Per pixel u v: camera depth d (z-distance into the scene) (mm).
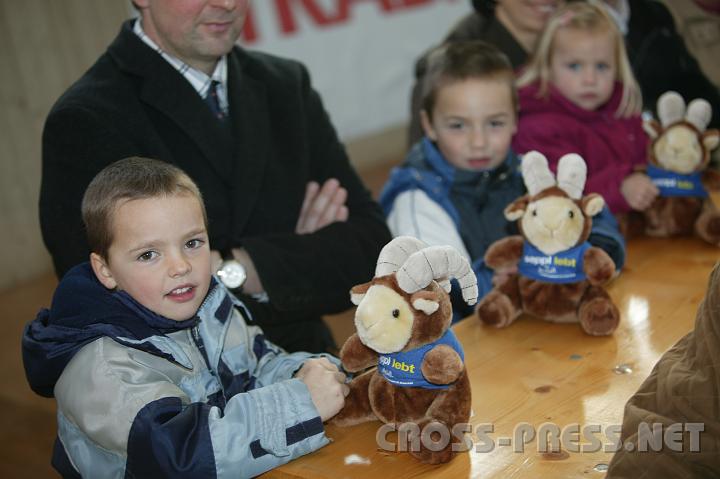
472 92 2307
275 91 2186
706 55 3312
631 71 2842
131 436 1323
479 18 2982
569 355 1673
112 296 1483
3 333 4199
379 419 1431
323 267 2035
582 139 2520
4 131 4555
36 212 4777
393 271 1347
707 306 1189
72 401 1385
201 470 1303
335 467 1348
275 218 2109
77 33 4605
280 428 1361
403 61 5688
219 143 2016
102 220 1453
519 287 1848
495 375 1604
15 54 4465
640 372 1579
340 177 2277
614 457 1216
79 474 1476
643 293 1935
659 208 2303
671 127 2271
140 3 1959
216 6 1872
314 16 5109
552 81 2590
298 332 2188
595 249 1766
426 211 2330
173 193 1454
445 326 1331
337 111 5379
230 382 1581
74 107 1872
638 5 3117
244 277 1956
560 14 2605
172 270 1434
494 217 2365
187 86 1978
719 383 1146
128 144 1889
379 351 1323
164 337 1487
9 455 3074
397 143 5824
